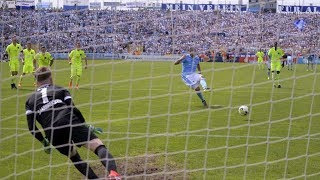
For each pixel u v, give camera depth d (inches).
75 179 264.2
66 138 232.5
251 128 402.9
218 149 313.7
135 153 312.7
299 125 423.2
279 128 406.3
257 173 277.3
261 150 327.9
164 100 587.5
